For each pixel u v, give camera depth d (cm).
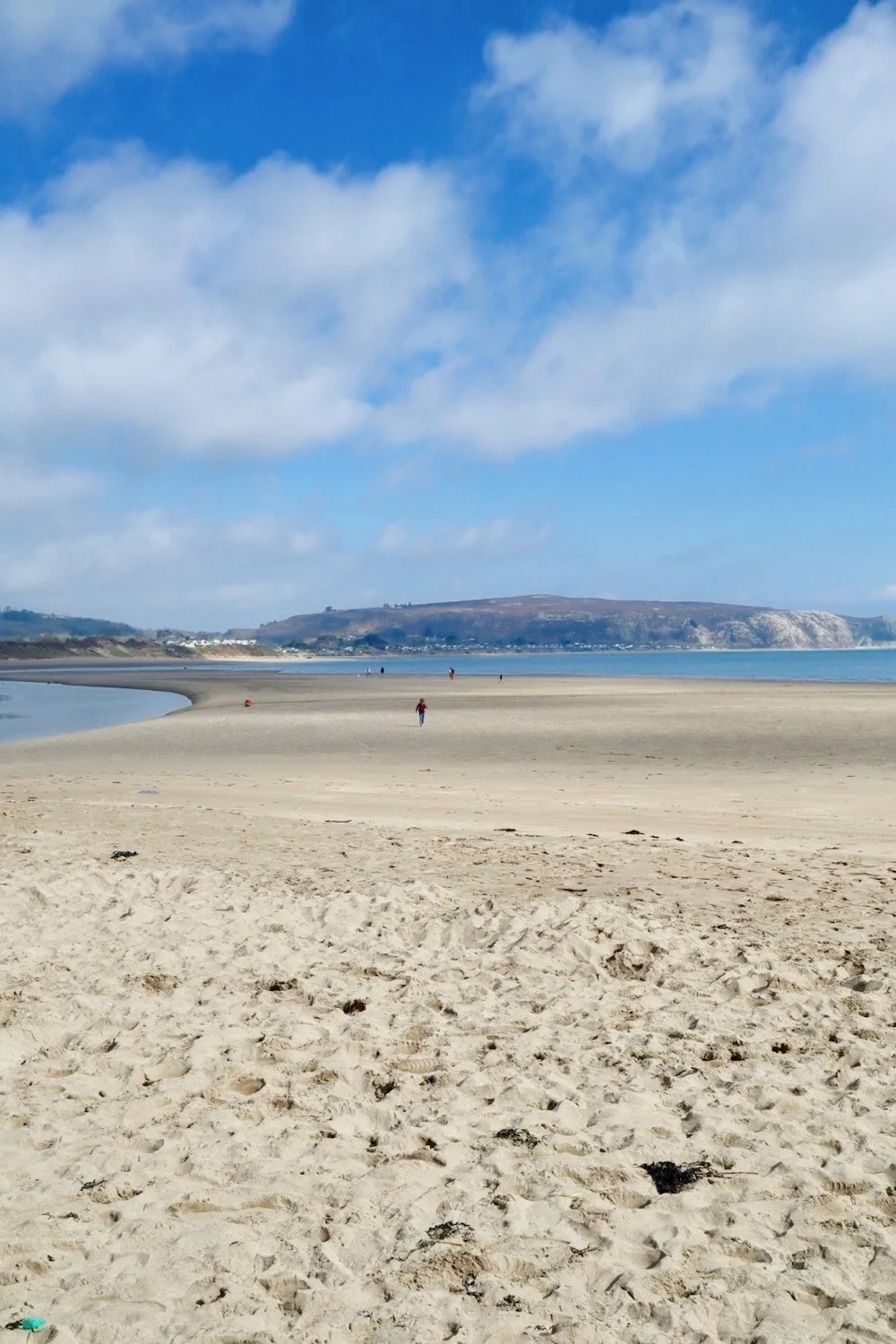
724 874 1155
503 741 3325
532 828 1558
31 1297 369
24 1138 505
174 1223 416
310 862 1262
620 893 1058
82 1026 677
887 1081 551
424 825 1590
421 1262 382
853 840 1405
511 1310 356
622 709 4884
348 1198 438
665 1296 362
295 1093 558
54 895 1065
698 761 2648
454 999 721
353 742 3406
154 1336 343
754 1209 420
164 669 18225
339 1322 350
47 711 5944
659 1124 508
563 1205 426
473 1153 483
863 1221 407
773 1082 553
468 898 1041
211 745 3397
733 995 719
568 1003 705
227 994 740
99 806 1834
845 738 3138
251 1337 341
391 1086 568
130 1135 507
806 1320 345
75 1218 423
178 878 1124
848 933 874
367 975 791
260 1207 434
